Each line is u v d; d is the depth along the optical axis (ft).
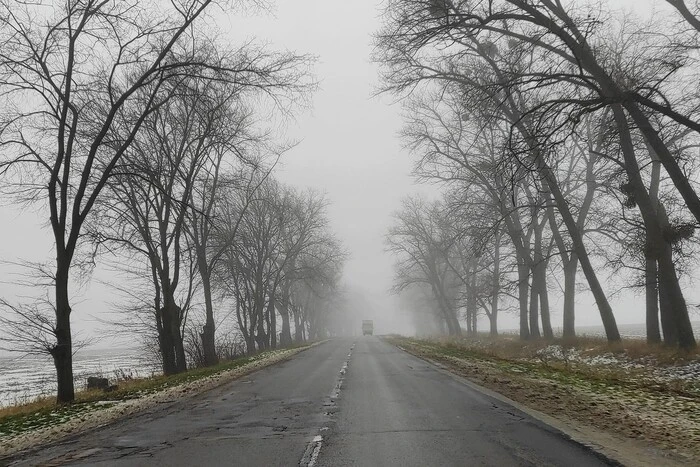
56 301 55.36
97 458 26.84
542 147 54.49
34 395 82.79
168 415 40.40
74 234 56.24
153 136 91.76
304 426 33.14
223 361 116.88
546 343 104.63
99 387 72.08
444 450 25.50
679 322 65.62
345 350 131.75
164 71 61.31
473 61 79.15
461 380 56.65
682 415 32.83
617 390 44.42
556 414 34.81
